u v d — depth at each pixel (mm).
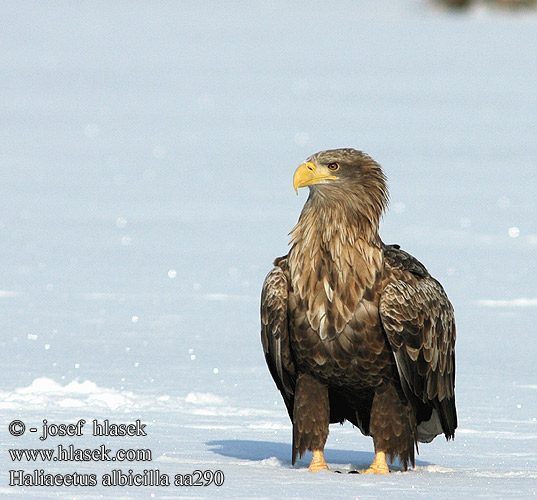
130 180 30922
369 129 43031
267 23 84562
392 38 76750
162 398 10484
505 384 11719
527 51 70562
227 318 15414
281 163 34688
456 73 61500
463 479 7625
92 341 13523
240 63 65625
